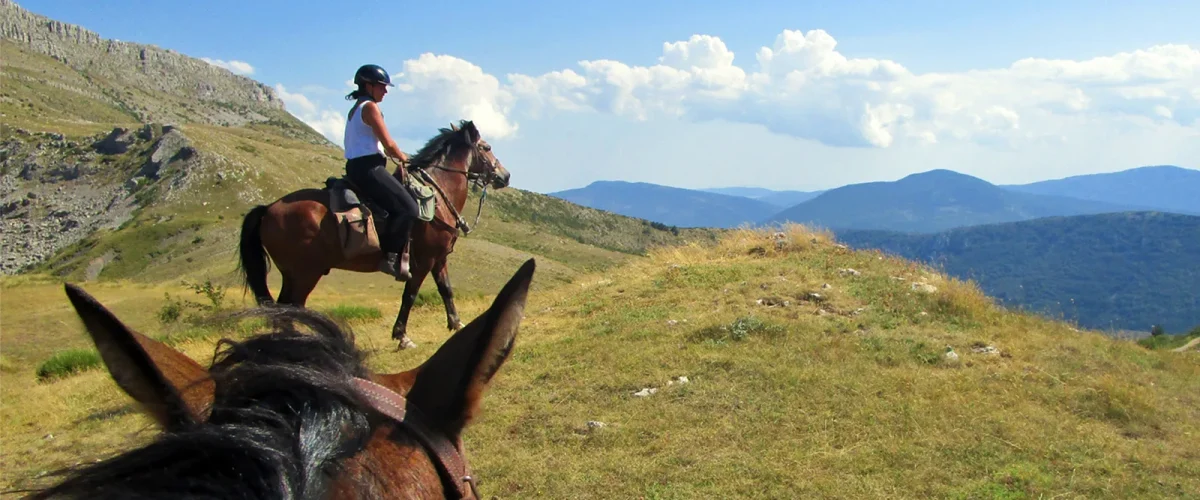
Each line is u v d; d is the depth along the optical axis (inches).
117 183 5093.5
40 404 356.5
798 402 255.0
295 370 49.1
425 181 328.5
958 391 266.5
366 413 52.5
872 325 347.6
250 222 295.7
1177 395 279.1
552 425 246.5
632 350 317.1
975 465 209.6
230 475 38.9
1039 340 338.0
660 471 210.4
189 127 5851.4
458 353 66.6
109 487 37.0
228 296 908.6
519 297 66.9
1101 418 251.1
